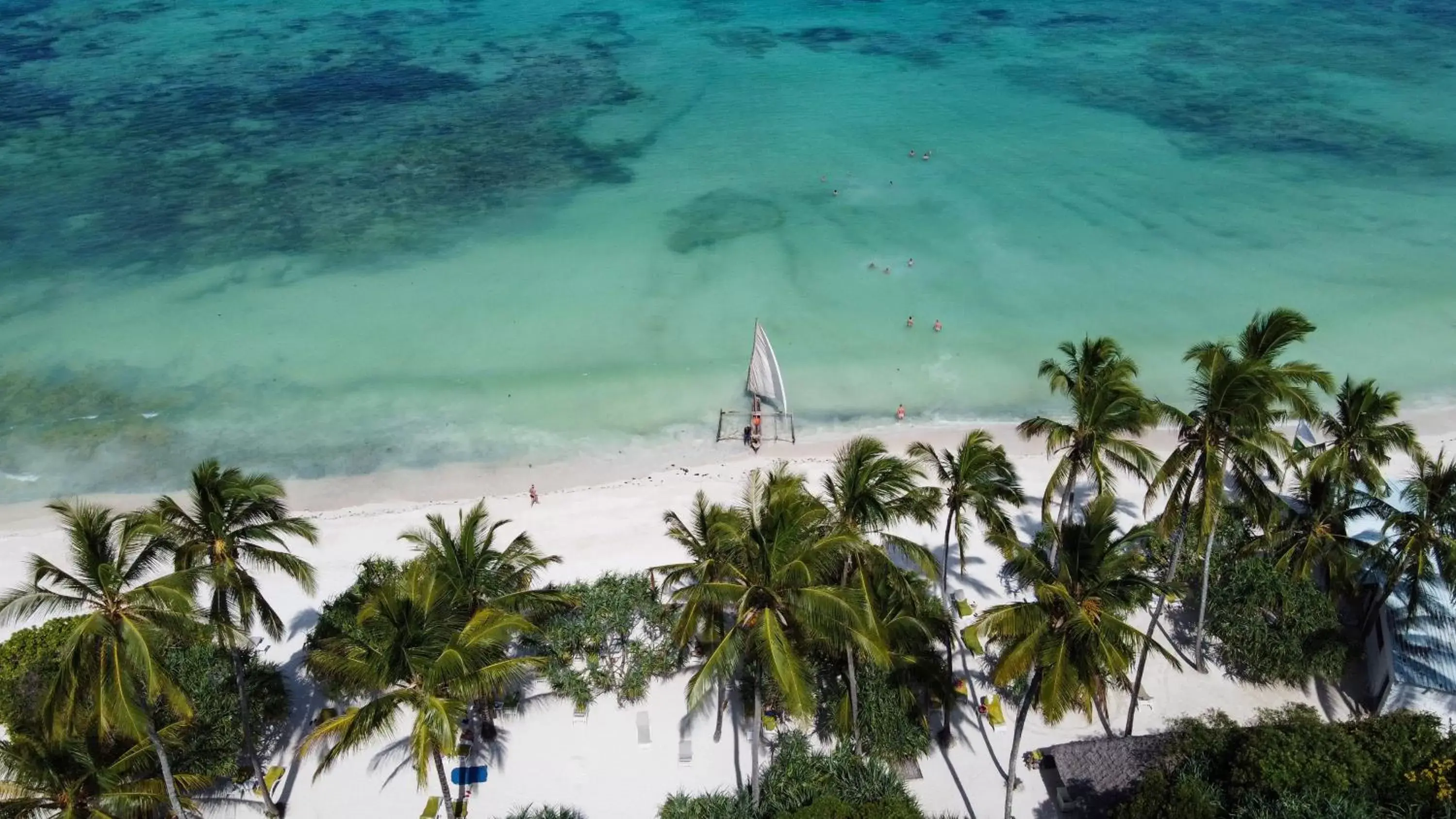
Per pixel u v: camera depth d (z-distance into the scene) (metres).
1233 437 28.95
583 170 80.38
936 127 88.81
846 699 29.86
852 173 79.06
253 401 53.22
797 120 91.06
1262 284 62.06
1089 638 23.55
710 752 32.06
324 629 32.97
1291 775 25.42
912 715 31.41
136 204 74.81
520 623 25.62
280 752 32.12
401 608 24.30
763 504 26.78
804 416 51.47
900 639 30.02
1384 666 31.56
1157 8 128.62
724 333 58.22
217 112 94.00
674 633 25.59
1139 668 30.34
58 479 47.69
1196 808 25.00
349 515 44.50
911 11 128.12
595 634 33.47
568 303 61.41
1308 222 70.25
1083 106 94.06
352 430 51.00
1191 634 35.91
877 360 55.69
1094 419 31.58
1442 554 29.03
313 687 34.53
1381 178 77.38
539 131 89.12
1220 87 98.81
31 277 64.75
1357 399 31.38
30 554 38.12
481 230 70.56
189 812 29.11
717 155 83.06
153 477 47.81
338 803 30.61
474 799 30.61
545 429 50.88
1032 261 65.31
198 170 81.00
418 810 30.39
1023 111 92.81
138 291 63.16
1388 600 32.34
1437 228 68.94
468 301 61.72
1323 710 32.41
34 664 30.45
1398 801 24.73
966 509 43.09
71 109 94.69
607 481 47.03
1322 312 58.91
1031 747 31.84
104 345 57.66
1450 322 57.66
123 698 23.03
